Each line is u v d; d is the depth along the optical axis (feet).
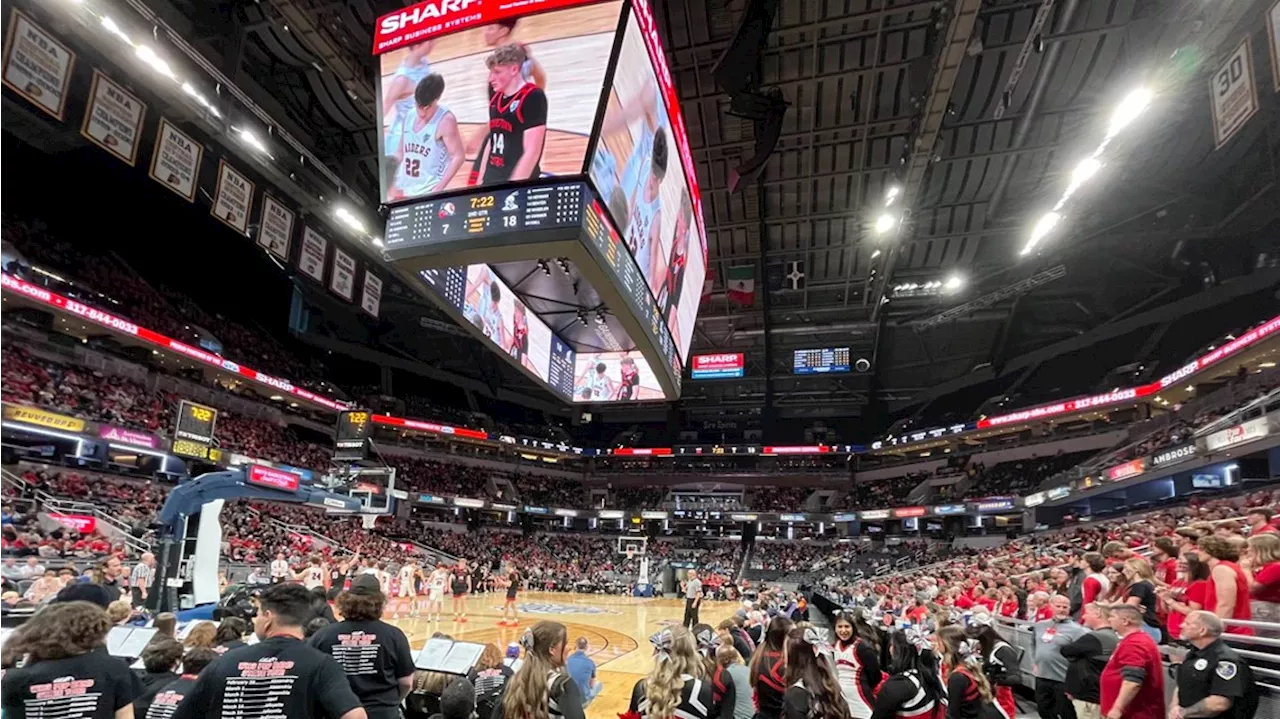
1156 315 111.45
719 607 95.61
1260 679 15.87
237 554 73.41
